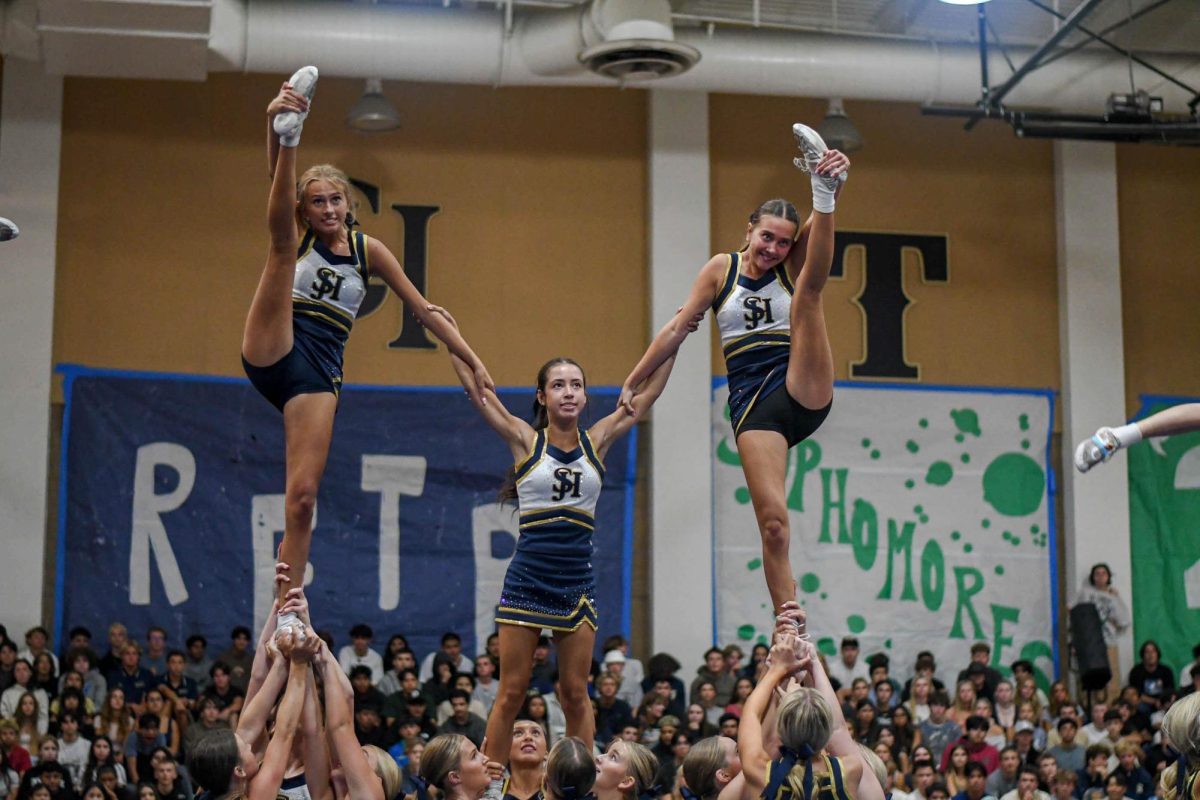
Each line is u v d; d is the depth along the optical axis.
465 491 13.98
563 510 6.34
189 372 13.73
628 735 11.03
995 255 15.05
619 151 14.59
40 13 11.71
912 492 14.66
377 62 12.74
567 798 4.75
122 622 13.30
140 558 13.40
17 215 13.45
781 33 13.45
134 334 13.68
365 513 13.79
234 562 13.55
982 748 12.18
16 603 13.04
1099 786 11.91
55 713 11.59
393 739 11.55
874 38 13.65
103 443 13.48
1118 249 15.14
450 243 14.25
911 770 11.84
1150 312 15.24
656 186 14.33
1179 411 5.91
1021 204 15.16
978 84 13.63
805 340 5.61
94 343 13.61
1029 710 12.96
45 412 13.30
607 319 14.40
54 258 13.48
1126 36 13.95
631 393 6.50
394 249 14.16
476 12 12.88
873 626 14.44
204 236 13.86
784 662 5.02
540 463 6.35
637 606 14.16
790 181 14.71
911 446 14.70
